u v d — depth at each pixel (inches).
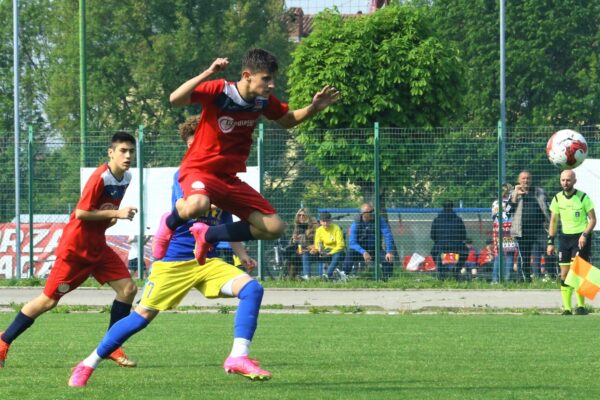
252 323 736.3
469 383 779.4
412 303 1706.4
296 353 1010.7
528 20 4249.5
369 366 898.1
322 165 2036.2
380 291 1895.9
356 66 2340.1
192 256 776.3
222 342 1123.9
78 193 2111.2
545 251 1957.4
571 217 1566.2
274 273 2022.6
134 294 934.4
